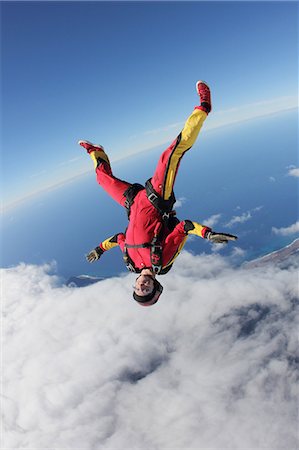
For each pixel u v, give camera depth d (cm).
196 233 342
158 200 369
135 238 372
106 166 433
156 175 371
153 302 355
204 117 351
